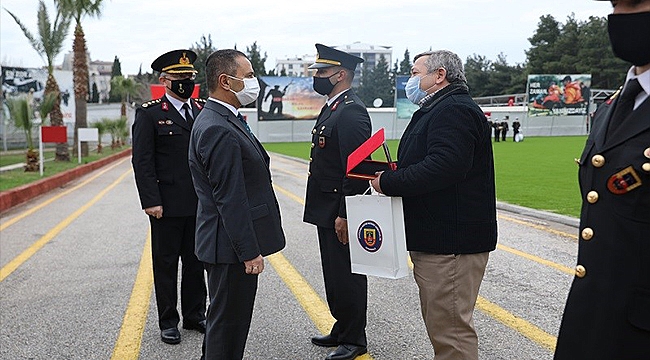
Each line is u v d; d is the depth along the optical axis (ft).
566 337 6.99
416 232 10.27
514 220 30.17
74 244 25.48
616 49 6.44
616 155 6.53
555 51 199.21
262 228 10.62
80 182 55.57
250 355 13.39
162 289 14.42
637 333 6.34
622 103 6.64
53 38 73.87
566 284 18.38
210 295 11.01
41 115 64.03
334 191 12.99
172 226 14.40
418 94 10.46
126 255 23.29
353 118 12.72
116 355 13.42
